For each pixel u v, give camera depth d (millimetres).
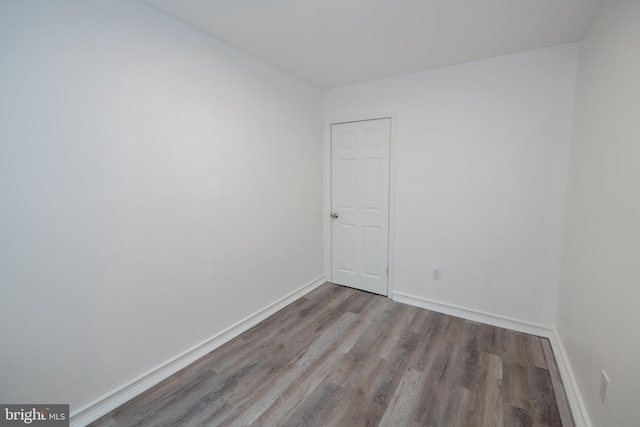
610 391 1233
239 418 1594
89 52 1478
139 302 1770
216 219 2203
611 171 1374
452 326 2553
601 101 1565
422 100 2746
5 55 1234
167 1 1652
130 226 1698
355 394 1761
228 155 2262
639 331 1026
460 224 2662
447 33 2021
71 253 1475
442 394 1750
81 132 1474
